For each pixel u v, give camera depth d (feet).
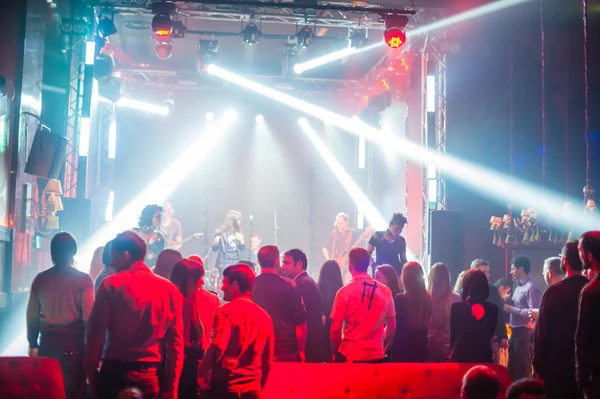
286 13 40.60
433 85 38.96
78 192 36.24
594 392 14.74
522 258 27.09
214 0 35.60
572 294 16.70
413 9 37.68
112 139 53.06
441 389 18.12
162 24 35.63
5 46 27.84
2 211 26.78
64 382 17.74
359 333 19.04
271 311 18.61
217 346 14.66
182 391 17.33
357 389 17.98
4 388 15.90
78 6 36.14
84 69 36.63
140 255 14.98
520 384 11.35
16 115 27.91
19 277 28.68
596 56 36.68
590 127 36.52
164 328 14.66
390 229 27.89
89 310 17.79
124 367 14.21
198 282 17.57
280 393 17.74
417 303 20.17
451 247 36.04
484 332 18.86
